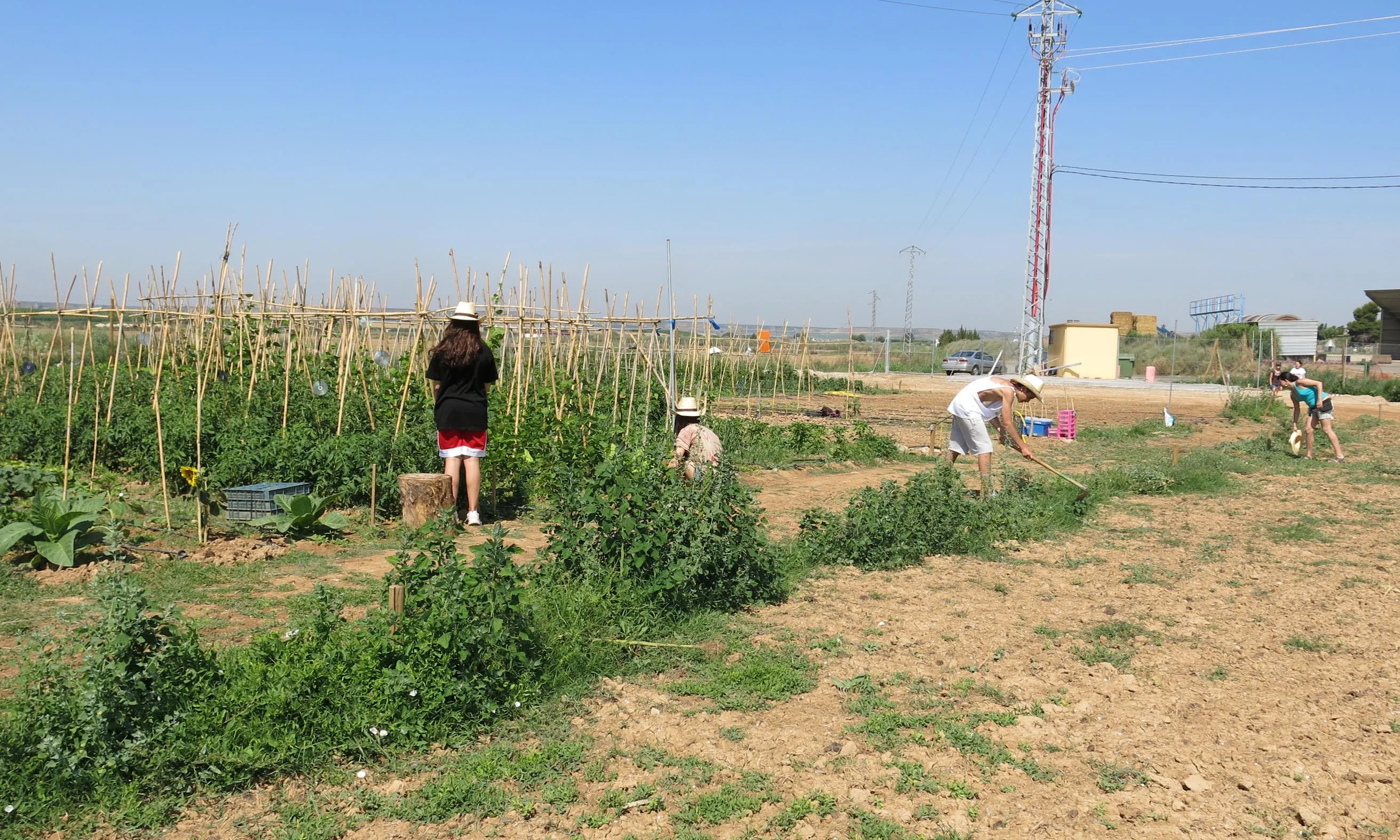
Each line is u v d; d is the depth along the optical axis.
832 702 5.13
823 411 24.59
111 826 3.68
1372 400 34.84
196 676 4.34
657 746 4.54
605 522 6.36
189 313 12.96
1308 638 6.25
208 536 8.13
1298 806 4.02
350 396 11.21
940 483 9.03
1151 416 26.38
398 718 4.47
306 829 3.71
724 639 6.03
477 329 8.95
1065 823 3.89
